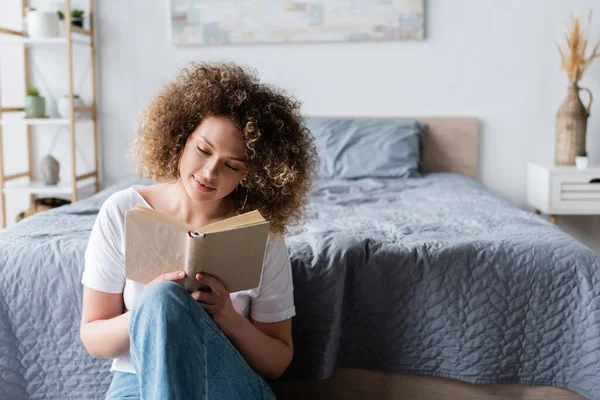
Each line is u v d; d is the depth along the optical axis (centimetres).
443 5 332
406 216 209
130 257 108
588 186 302
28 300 153
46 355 153
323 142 314
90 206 227
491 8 331
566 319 154
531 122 336
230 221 109
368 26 333
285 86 344
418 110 340
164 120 122
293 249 158
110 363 151
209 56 345
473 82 336
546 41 331
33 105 329
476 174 337
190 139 119
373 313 157
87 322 121
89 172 354
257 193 125
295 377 153
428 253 157
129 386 116
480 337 154
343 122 325
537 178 320
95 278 120
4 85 352
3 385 154
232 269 110
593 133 334
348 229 186
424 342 155
